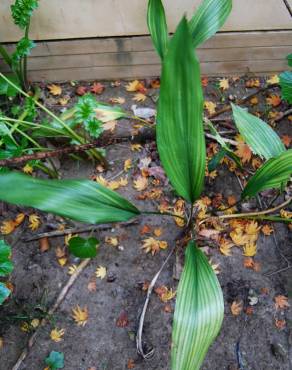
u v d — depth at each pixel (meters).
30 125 0.71
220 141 0.73
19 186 0.48
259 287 0.70
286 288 0.70
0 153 0.66
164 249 0.73
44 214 0.77
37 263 0.73
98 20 0.78
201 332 0.49
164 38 0.68
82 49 0.84
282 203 0.77
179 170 0.52
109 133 0.85
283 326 0.67
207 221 0.75
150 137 0.84
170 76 0.43
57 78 0.92
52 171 0.78
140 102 0.90
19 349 0.66
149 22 0.68
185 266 0.55
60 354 0.65
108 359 0.65
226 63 0.91
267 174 0.58
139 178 0.80
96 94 0.92
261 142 0.63
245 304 0.69
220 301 0.52
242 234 0.74
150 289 0.68
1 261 0.58
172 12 0.78
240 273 0.72
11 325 0.68
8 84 0.76
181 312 0.50
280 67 0.92
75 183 0.53
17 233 0.76
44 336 0.67
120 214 0.54
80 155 0.81
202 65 0.91
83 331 0.67
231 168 0.81
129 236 0.75
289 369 0.64
